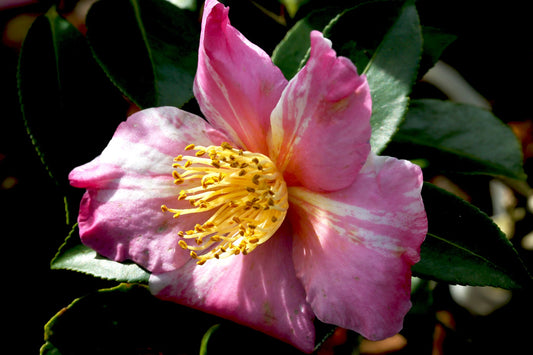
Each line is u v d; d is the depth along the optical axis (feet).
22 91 0.75
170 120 0.67
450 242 0.70
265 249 0.67
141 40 0.76
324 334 0.68
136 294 0.73
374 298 0.61
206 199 0.68
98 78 0.78
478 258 0.70
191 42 0.76
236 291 0.66
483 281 0.69
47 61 0.77
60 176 0.74
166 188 0.67
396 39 0.70
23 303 0.84
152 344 0.73
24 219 0.88
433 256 0.70
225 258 0.67
